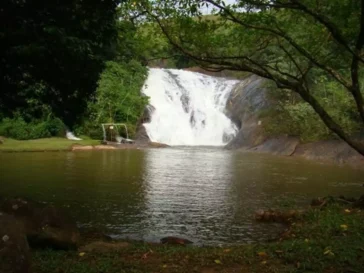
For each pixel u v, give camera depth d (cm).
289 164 2136
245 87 3772
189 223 998
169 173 1770
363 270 549
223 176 1708
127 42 891
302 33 933
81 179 1567
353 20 817
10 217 404
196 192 1365
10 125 3203
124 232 916
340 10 803
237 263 598
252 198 1281
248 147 3023
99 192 1329
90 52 843
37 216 686
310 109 2578
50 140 3116
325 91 2622
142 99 3734
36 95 909
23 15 736
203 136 3703
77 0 764
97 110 3478
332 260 585
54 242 670
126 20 820
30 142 2961
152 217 1046
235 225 985
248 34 830
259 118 3200
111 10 805
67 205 1144
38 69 823
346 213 915
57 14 764
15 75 834
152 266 585
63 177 1603
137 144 3284
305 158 2420
